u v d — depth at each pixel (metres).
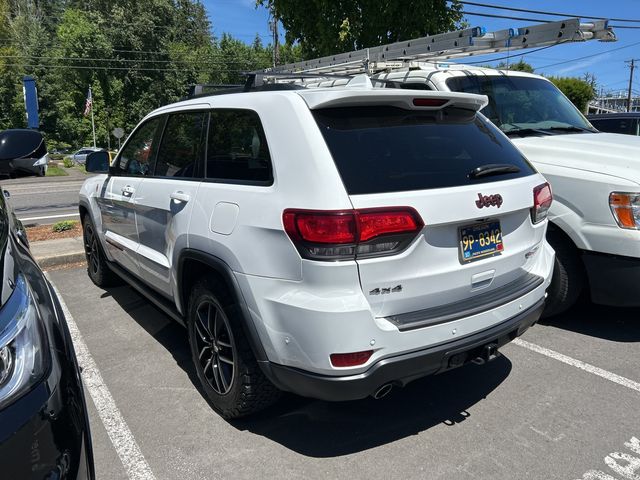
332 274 2.36
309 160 2.51
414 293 2.57
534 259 3.31
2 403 1.69
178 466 2.78
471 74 5.57
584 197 3.96
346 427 3.12
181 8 69.75
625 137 5.02
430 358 2.55
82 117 54.56
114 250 4.87
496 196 2.84
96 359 4.09
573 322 4.62
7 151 3.05
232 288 2.77
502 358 3.97
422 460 2.79
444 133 3.00
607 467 2.71
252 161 2.86
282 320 2.51
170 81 55.97
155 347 4.29
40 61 54.09
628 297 3.89
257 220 2.62
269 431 3.09
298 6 9.57
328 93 2.62
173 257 3.39
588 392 3.45
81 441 1.88
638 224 3.75
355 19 9.28
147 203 3.79
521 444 2.92
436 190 2.62
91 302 5.41
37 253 7.03
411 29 9.12
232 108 3.15
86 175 27.95
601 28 5.14
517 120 5.39
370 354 2.41
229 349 3.04
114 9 53.84
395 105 2.85
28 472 1.68
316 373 2.44
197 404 3.40
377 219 2.39
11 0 67.81
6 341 1.79
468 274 2.76
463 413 3.25
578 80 48.53
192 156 3.46
